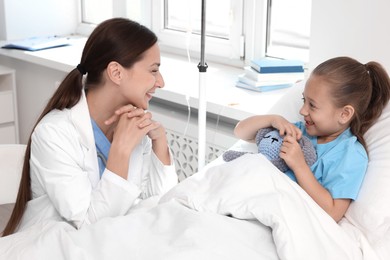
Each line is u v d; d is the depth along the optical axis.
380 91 1.70
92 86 1.67
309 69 2.32
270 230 1.50
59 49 3.34
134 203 1.78
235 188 1.54
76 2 3.72
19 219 1.70
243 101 2.43
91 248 1.41
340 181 1.61
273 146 1.72
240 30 2.90
